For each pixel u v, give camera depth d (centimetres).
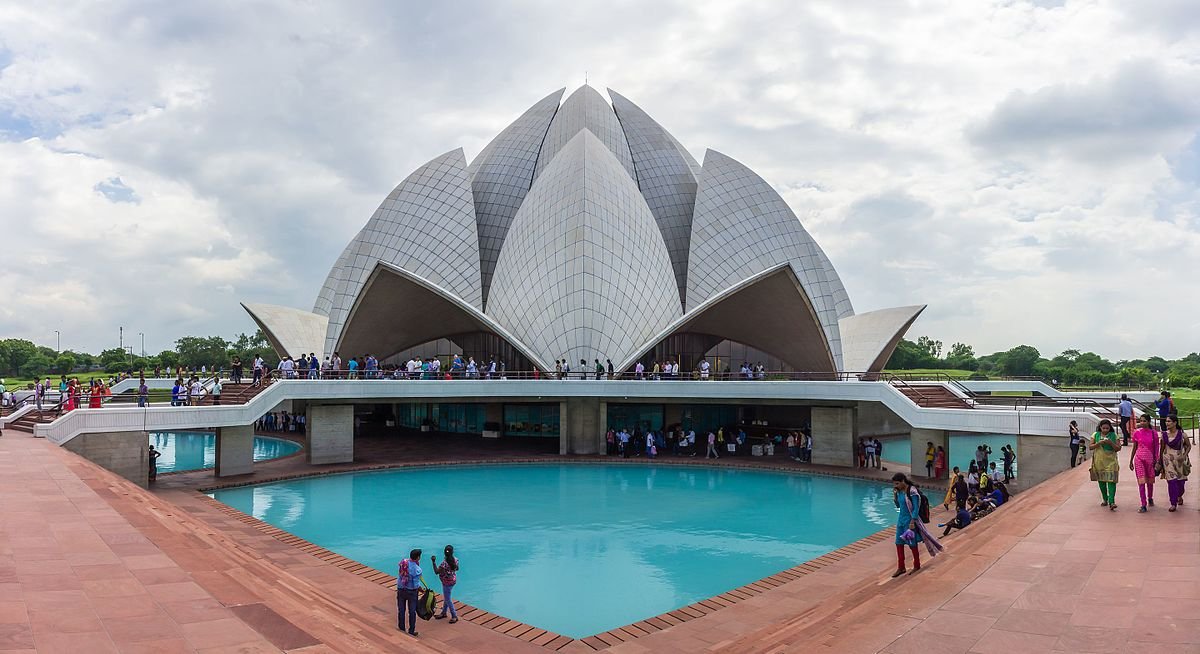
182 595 688
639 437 3500
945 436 2588
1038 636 591
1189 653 534
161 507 1418
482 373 3447
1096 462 1134
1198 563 789
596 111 4841
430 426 4131
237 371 3162
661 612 1175
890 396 2608
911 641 600
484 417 3928
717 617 1107
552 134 4891
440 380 3014
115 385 4669
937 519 1756
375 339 4506
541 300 3684
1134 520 1038
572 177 3781
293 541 1583
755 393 2977
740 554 1532
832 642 616
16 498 1191
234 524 1742
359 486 2416
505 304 3884
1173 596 674
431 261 4191
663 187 4678
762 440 3638
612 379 3281
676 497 2211
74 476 1449
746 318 4372
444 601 1091
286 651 552
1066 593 702
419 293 4094
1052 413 2180
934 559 973
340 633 673
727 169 4534
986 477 1673
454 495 2238
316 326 5066
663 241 4147
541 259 3744
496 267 4131
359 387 2867
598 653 961
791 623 863
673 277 4100
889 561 1417
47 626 588
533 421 3816
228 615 635
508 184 4669
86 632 577
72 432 2148
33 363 8538
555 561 1476
